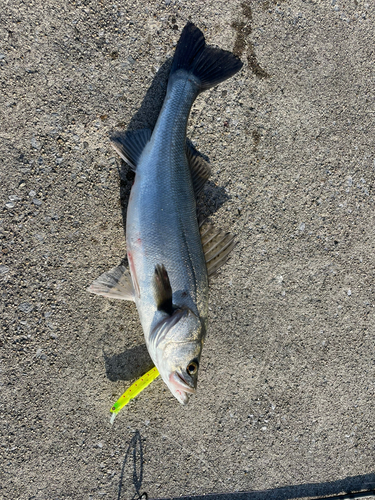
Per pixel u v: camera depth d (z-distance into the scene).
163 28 0.75
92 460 0.73
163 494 0.74
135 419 0.74
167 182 0.69
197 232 0.70
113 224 0.74
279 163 0.79
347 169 0.81
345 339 0.81
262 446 0.78
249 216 0.78
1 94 0.71
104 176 0.74
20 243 0.72
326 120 0.80
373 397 0.81
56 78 0.72
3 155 0.71
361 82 0.81
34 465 0.71
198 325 0.68
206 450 0.76
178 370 0.67
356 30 0.81
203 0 0.75
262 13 0.77
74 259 0.73
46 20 0.72
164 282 0.66
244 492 0.77
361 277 0.81
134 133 0.72
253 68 0.77
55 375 0.72
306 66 0.80
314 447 0.79
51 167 0.72
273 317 0.78
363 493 0.80
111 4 0.73
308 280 0.80
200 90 0.73
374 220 0.82
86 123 0.73
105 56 0.73
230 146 0.77
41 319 0.72
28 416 0.72
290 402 0.79
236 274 0.77
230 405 0.77
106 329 0.73
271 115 0.78
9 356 0.71
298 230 0.79
